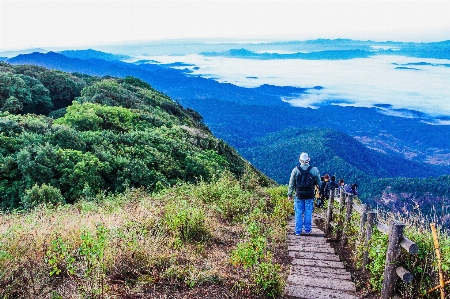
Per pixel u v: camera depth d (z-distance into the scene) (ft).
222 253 17.74
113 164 51.29
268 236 22.94
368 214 16.72
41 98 117.70
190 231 19.39
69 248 13.85
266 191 47.62
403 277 12.66
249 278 14.26
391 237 13.15
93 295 11.33
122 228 17.19
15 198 41.86
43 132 54.60
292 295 14.11
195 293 12.93
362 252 17.58
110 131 65.82
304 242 22.81
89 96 108.37
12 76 111.96
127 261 14.03
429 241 13.56
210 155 77.97
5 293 11.14
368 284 15.46
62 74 145.07
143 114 92.94
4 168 42.80
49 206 28.84
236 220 25.71
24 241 14.38
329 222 26.11
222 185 33.55
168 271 13.76
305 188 24.08
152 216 20.33
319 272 16.97
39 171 43.14
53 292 11.27
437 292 12.60
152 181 51.62
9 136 50.06
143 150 59.06
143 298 12.14
